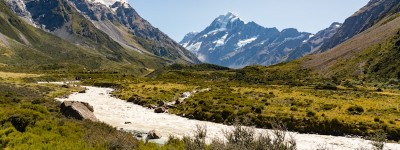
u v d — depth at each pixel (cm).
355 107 4775
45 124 2295
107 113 4766
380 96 7775
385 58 16038
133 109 5462
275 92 7488
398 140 3478
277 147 1583
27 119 2297
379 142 2412
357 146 3111
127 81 13500
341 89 11081
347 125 3800
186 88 8756
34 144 1891
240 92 7475
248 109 4688
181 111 5128
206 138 3114
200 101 5459
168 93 7444
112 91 9294
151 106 5753
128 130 3419
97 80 14512
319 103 5409
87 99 6794
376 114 4453
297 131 3878
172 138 2450
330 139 3444
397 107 5109
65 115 3158
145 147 2105
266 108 4756
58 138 2086
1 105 3366
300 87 11981
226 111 4525
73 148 1856
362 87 12156
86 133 2286
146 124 3966
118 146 2005
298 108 4856
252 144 1620
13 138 1983
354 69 16938
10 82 9650
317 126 3862
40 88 7994
